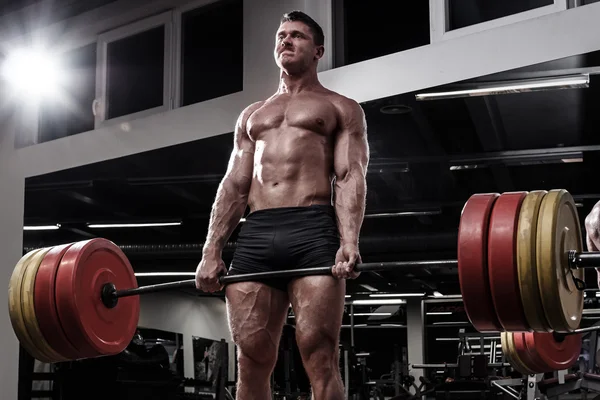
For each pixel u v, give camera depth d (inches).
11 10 218.8
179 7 203.5
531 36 139.3
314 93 103.7
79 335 119.7
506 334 162.9
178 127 188.5
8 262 217.6
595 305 346.0
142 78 213.0
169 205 279.0
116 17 214.2
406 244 289.3
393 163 224.5
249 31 178.1
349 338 515.8
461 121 191.9
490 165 226.2
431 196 267.9
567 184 254.5
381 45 179.6
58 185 239.5
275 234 98.8
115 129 201.8
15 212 218.4
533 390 219.3
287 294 101.2
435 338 488.1
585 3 144.5
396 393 402.6
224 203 104.5
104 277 124.6
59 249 122.6
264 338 99.3
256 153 103.0
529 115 187.8
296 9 173.2
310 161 99.8
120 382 259.4
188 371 455.2
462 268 88.1
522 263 85.5
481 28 153.2
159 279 409.4
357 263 94.3
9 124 222.7
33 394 266.5
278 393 319.6
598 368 233.5
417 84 152.6
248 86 176.9
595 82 161.3
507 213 87.6
